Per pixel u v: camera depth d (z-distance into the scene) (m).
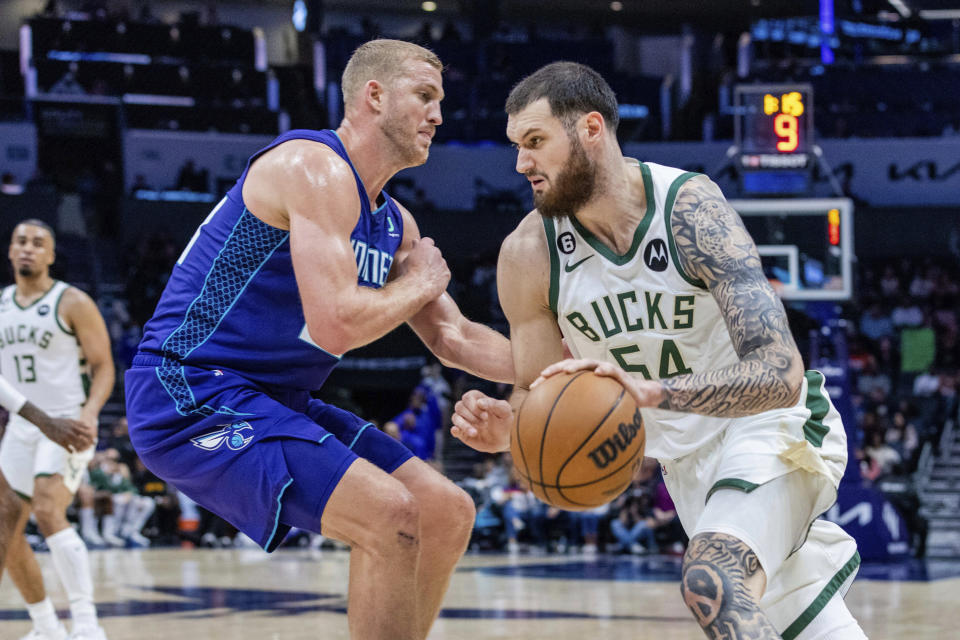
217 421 2.58
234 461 2.54
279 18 22.27
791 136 10.55
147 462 2.67
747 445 2.41
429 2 22.78
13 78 18.86
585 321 2.53
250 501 2.53
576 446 2.11
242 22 22.03
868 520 9.77
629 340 2.50
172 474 2.64
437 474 2.86
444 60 20.86
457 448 14.88
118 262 17.00
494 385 15.98
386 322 2.57
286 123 19.05
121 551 10.92
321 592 7.00
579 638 4.84
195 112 18.72
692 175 2.43
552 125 2.33
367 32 21.02
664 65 23.05
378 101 2.72
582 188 2.35
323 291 2.48
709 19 23.45
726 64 21.62
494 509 11.69
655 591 7.11
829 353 10.26
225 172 18.47
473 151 18.95
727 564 2.20
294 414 2.60
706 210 2.35
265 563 9.48
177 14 21.75
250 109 18.92
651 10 23.17
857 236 18.02
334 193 2.54
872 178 18.53
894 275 17.66
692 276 2.37
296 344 2.69
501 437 2.56
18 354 4.93
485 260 17.66
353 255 2.56
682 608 6.07
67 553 4.53
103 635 4.58
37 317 4.92
